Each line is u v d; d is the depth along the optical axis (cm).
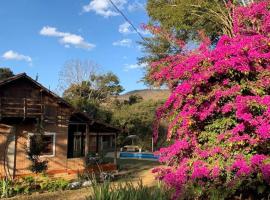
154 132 920
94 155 3284
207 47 862
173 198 784
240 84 781
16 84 2644
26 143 2681
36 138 2548
